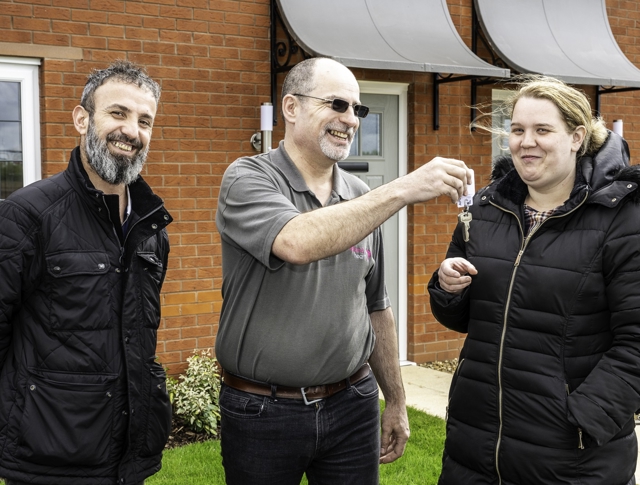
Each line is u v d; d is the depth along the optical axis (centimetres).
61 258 246
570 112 253
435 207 687
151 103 263
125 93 255
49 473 244
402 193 223
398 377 312
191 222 577
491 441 262
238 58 585
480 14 662
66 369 245
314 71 265
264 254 232
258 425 264
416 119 669
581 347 250
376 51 570
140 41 550
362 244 277
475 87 686
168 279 572
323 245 221
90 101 257
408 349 694
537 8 692
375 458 289
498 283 262
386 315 309
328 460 281
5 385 246
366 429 285
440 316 285
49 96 522
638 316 240
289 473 269
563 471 249
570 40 691
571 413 242
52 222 247
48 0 518
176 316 577
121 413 253
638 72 691
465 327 292
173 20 560
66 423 242
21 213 244
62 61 525
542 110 254
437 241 690
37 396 243
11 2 508
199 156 577
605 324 252
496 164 290
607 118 773
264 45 594
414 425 518
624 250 244
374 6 602
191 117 571
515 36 669
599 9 723
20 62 520
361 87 652
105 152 254
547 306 252
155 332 269
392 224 685
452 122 687
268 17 593
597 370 246
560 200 264
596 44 704
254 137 590
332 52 548
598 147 268
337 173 286
